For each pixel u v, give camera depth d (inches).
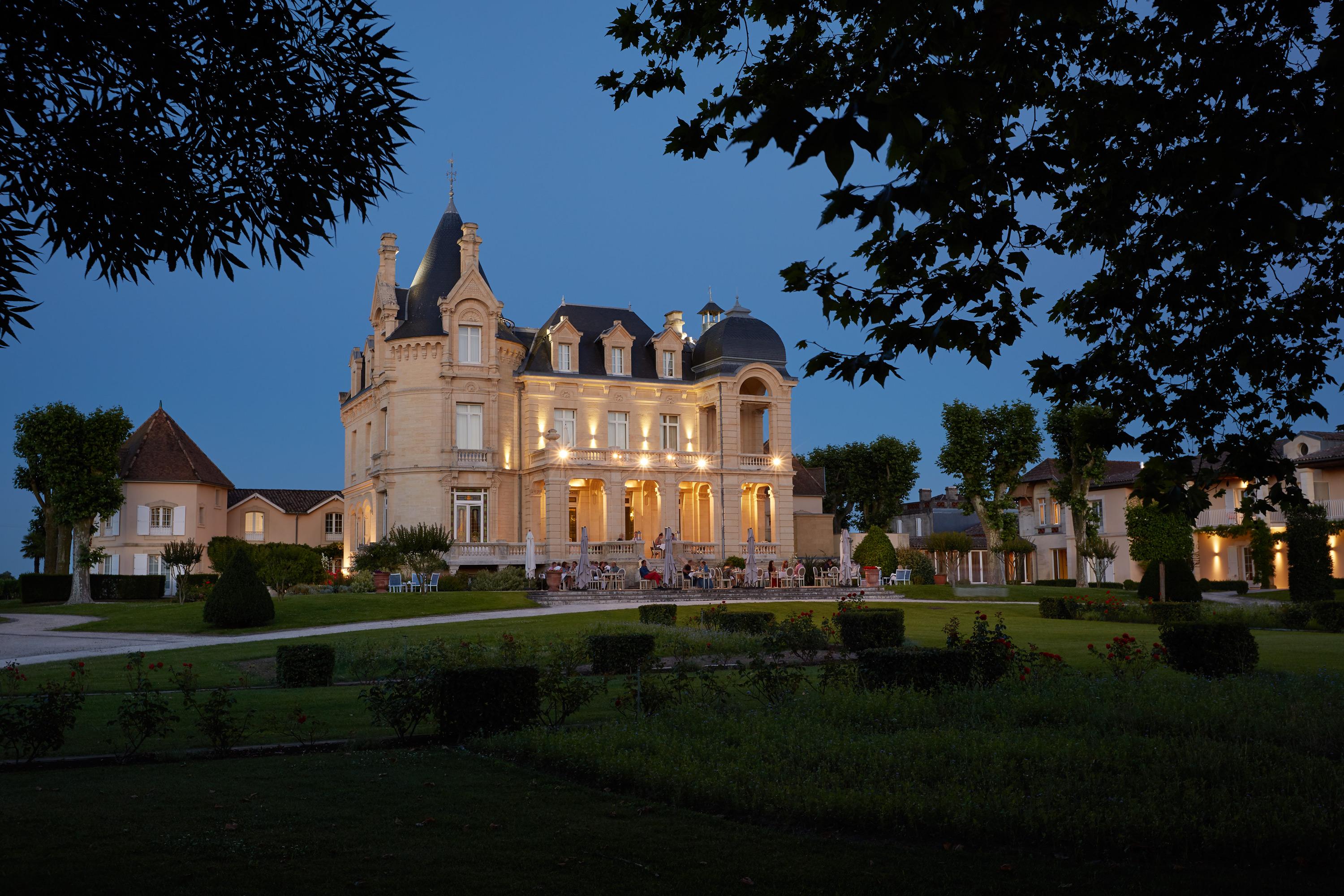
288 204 385.1
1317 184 263.9
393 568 1898.4
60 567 2383.1
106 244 366.6
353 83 383.2
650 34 418.3
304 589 1850.4
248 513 2930.6
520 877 299.7
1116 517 2551.7
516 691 542.0
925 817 343.6
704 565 2095.2
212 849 326.6
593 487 2255.2
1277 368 399.9
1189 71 327.6
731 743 475.5
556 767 454.0
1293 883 288.5
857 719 516.4
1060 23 295.9
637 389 2297.0
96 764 485.4
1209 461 405.1
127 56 337.7
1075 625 1385.3
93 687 797.9
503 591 1752.0
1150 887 286.2
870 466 3225.9
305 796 402.9
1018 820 334.3
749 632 1113.4
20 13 317.1
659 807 381.4
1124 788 369.1
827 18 339.0
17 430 2071.9
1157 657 762.2
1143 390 396.8
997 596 1989.4
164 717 594.2
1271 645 1050.1
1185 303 403.5
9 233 337.4
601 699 669.9
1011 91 308.2
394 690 549.0
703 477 2255.2
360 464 2417.6
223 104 361.7
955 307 323.6
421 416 2113.7
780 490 2330.2
